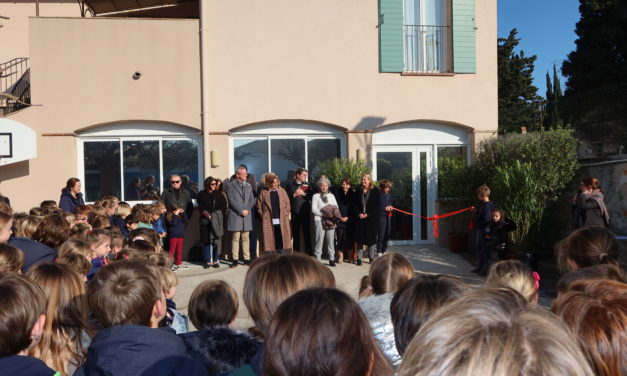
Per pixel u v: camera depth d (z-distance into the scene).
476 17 10.01
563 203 8.47
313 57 9.54
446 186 9.68
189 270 8.02
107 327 2.06
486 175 9.13
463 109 9.95
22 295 1.90
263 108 9.40
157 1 10.20
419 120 9.91
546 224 8.12
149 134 9.31
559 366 0.80
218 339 2.08
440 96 9.88
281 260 2.00
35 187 8.89
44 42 8.94
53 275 2.44
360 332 1.28
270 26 9.42
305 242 8.86
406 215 10.02
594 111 10.16
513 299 0.97
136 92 9.12
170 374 1.84
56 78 8.96
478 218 7.67
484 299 0.95
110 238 4.37
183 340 2.11
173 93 9.21
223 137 9.31
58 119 8.95
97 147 9.27
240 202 8.16
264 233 8.07
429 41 10.11
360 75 9.67
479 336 0.85
